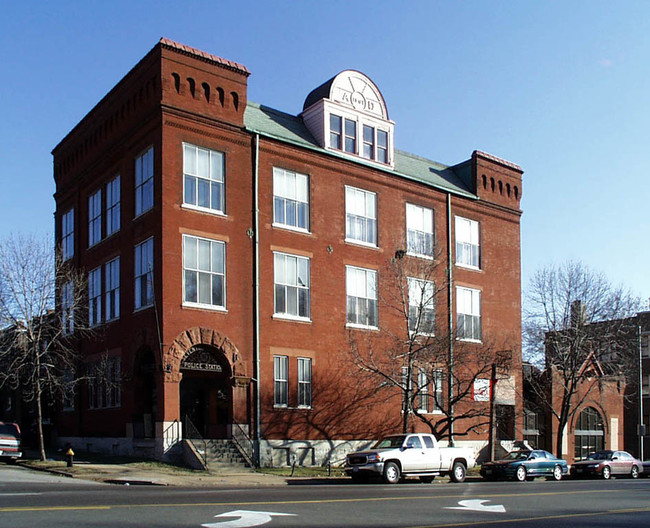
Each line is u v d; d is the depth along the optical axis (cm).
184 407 3481
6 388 4722
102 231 3731
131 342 3331
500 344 4438
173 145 3228
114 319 3509
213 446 3103
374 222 3966
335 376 3634
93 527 1239
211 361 3272
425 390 4025
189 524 1311
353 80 4000
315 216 3694
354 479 2872
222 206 3362
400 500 1886
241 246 3388
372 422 3762
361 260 3844
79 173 4009
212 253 3294
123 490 2055
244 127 3459
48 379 3456
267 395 3362
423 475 2934
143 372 3325
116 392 3481
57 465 2903
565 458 4816
